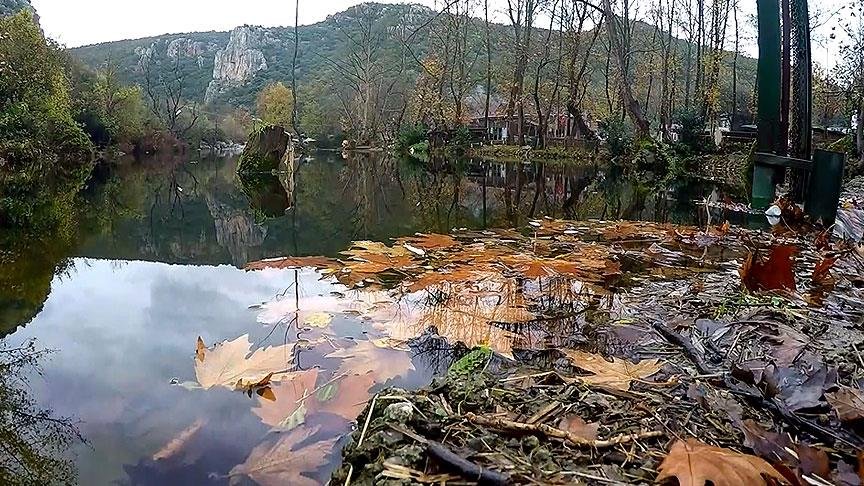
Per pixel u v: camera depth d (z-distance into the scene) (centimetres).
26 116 1459
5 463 123
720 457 104
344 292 256
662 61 2127
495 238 408
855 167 899
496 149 2333
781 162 421
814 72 1471
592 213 603
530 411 133
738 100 2441
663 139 1456
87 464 123
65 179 1110
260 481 116
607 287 260
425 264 308
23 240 424
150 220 560
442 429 122
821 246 345
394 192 898
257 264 317
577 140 2112
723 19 1845
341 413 143
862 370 154
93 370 172
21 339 200
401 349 184
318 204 721
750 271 246
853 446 115
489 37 2573
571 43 2041
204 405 147
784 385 142
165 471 120
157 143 2766
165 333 205
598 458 112
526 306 229
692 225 480
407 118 3500
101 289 271
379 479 104
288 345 188
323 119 3962
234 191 927
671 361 168
